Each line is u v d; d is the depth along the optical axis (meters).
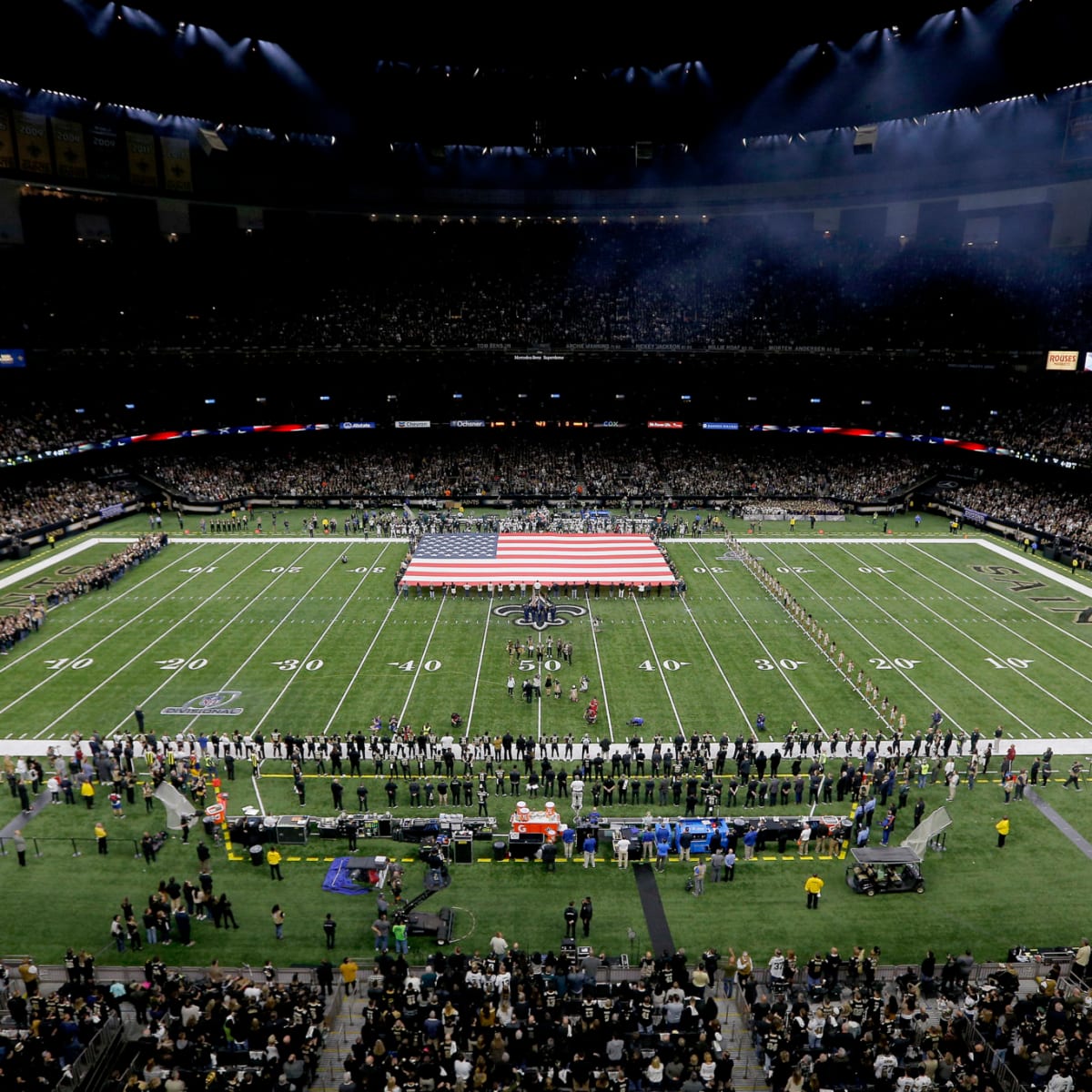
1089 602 49.03
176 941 22.06
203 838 26.86
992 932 22.80
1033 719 34.91
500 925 22.83
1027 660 40.72
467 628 44.38
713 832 26.06
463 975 18.84
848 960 21.20
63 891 24.12
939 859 26.05
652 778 29.28
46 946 21.83
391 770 30.50
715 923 23.05
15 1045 16.81
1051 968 20.58
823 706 35.72
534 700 36.03
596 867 25.67
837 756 31.83
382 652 41.00
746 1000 18.89
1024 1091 15.44
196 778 28.34
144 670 38.78
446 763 29.97
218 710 35.00
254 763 30.39
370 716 34.56
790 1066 16.27
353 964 19.84
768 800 29.00
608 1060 16.58
